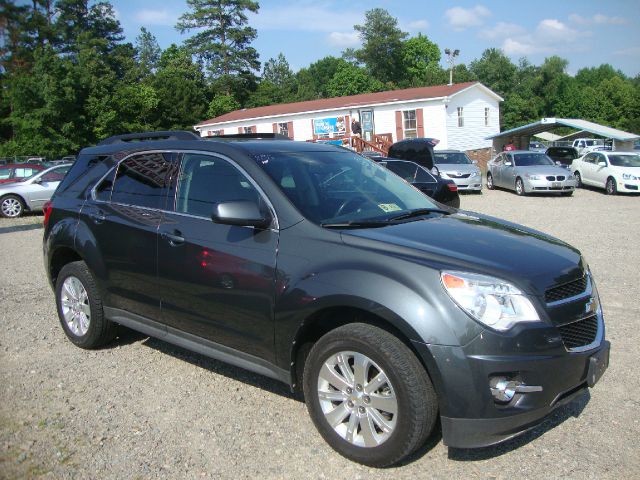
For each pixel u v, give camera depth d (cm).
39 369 468
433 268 306
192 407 398
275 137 485
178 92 4925
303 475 317
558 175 1858
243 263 363
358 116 3069
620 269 771
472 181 1984
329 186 401
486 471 318
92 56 4316
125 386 433
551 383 301
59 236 498
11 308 654
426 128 2936
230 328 376
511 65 7469
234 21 6069
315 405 337
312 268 335
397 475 315
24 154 3562
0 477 316
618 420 369
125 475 318
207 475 317
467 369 288
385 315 302
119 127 3912
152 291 426
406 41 7475
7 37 5212
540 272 318
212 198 401
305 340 355
